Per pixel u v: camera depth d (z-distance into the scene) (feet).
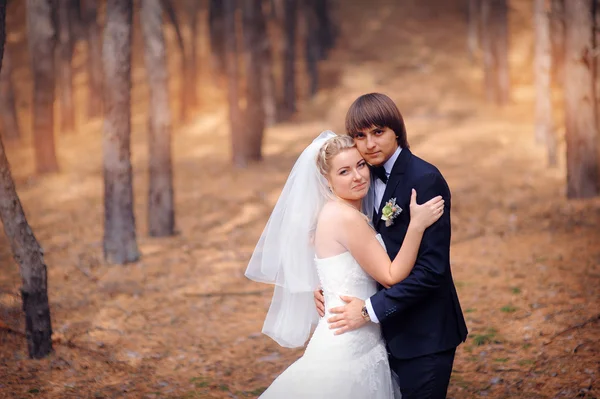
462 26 104.22
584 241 25.04
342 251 10.69
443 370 10.56
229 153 55.98
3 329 18.47
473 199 35.37
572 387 13.76
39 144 48.70
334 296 10.76
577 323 17.06
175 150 58.34
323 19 92.32
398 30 102.22
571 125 32.22
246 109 50.39
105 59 25.16
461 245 26.76
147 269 25.53
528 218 29.99
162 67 30.04
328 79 85.51
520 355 15.74
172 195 31.32
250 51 50.01
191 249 28.68
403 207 10.46
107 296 22.24
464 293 20.68
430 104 75.46
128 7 24.84
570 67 31.99
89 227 33.65
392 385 11.37
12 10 93.30
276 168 48.44
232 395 14.89
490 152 50.42
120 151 25.98
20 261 16.37
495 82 75.25
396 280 10.28
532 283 20.81
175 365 16.74
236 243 29.66
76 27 72.28
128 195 26.32
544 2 43.70
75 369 16.24
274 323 12.25
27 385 15.20
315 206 11.19
